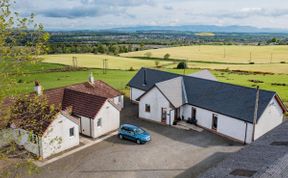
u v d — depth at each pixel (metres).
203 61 128.62
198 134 33.94
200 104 36.09
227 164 19.48
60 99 35.59
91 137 32.56
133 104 47.16
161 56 144.75
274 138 22.77
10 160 25.77
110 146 30.20
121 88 59.19
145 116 39.47
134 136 31.08
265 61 127.94
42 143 26.48
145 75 48.03
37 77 76.88
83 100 34.38
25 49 14.21
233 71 93.06
